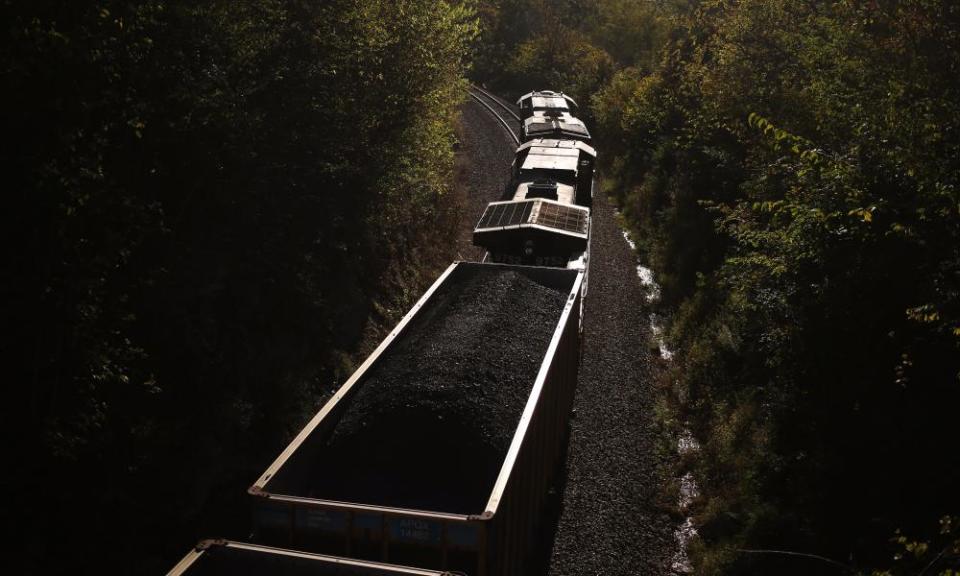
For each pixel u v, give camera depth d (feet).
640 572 33.65
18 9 23.94
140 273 31.17
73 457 24.99
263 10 38.27
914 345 30.19
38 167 23.62
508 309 38.42
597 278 68.49
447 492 27.30
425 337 35.01
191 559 20.36
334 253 48.32
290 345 40.93
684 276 65.72
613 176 101.04
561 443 40.63
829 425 34.60
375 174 48.75
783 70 51.67
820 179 34.94
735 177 66.74
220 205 37.24
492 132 112.98
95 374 26.07
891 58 38.86
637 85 108.99
